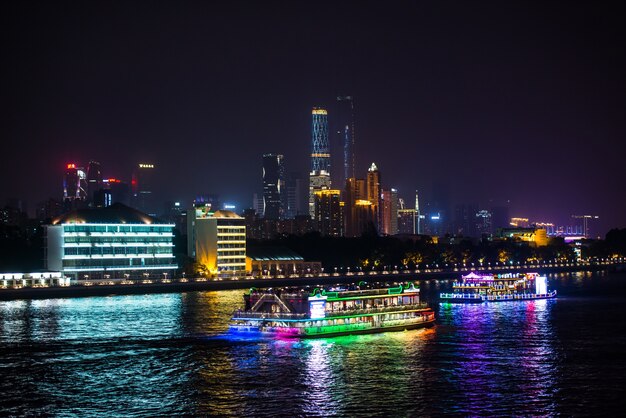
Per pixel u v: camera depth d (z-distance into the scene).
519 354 194.50
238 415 145.62
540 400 152.38
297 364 183.00
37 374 177.62
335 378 169.50
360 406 149.50
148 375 175.25
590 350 199.88
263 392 159.62
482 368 178.50
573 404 149.75
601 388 160.50
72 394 160.75
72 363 188.50
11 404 154.25
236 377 171.88
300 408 148.75
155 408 150.62
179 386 165.50
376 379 168.50
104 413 148.12
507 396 155.12
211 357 192.25
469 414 144.25
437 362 184.62
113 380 171.38
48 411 149.75
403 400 152.88
